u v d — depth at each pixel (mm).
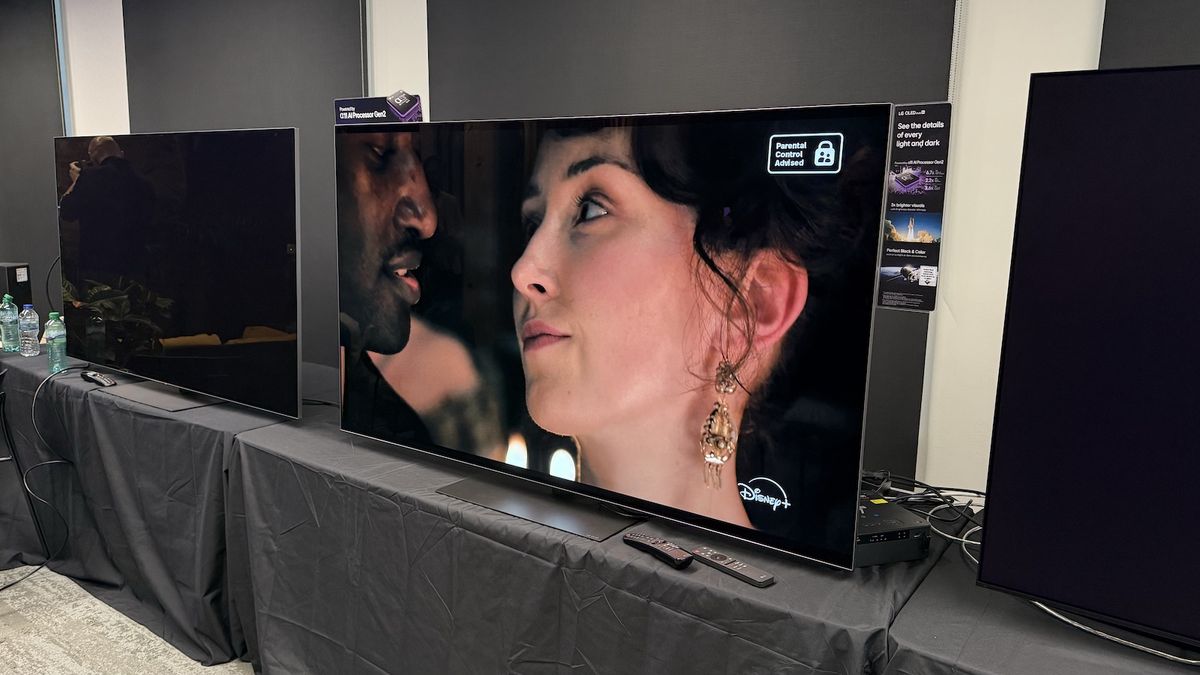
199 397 2734
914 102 1843
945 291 1875
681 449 1644
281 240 2305
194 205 2547
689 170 1562
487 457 1979
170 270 2678
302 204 3160
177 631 2574
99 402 2707
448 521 1812
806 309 1442
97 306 3000
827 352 1425
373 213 2129
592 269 1725
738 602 1398
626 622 1543
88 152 2926
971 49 1779
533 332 1843
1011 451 1293
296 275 2287
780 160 1443
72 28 4113
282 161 2260
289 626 2201
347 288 2229
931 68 1812
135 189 2754
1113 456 1205
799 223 1434
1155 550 1187
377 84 2891
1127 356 1179
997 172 1785
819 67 1954
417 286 2061
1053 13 1688
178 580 2512
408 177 2035
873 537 1497
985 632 1296
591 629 1598
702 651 1448
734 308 1533
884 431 1971
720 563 1501
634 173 1639
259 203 2346
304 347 3227
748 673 1396
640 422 1696
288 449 2211
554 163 1757
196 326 2617
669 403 1649
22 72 4336
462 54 2611
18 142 4438
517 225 1839
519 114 2508
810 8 1947
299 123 3139
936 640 1269
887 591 1422
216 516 2365
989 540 1331
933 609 1373
